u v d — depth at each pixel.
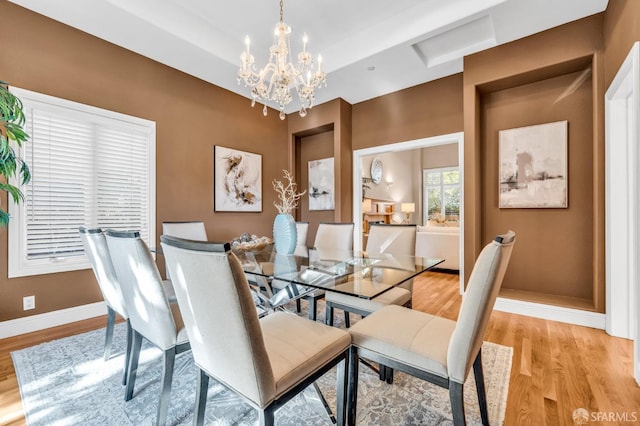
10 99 2.05
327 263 2.16
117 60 3.03
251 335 0.92
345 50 3.42
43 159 2.58
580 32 2.59
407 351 1.22
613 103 2.32
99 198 2.94
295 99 4.54
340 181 4.46
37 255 2.56
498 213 3.33
